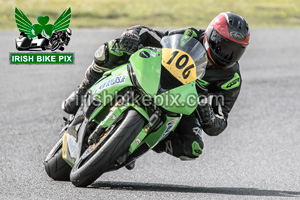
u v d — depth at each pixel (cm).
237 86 1786
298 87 3834
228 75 1755
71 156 1658
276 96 3541
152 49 1598
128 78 1513
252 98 3462
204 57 1614
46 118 2722
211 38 1664
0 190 1566
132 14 7100
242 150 2336
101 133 1501
